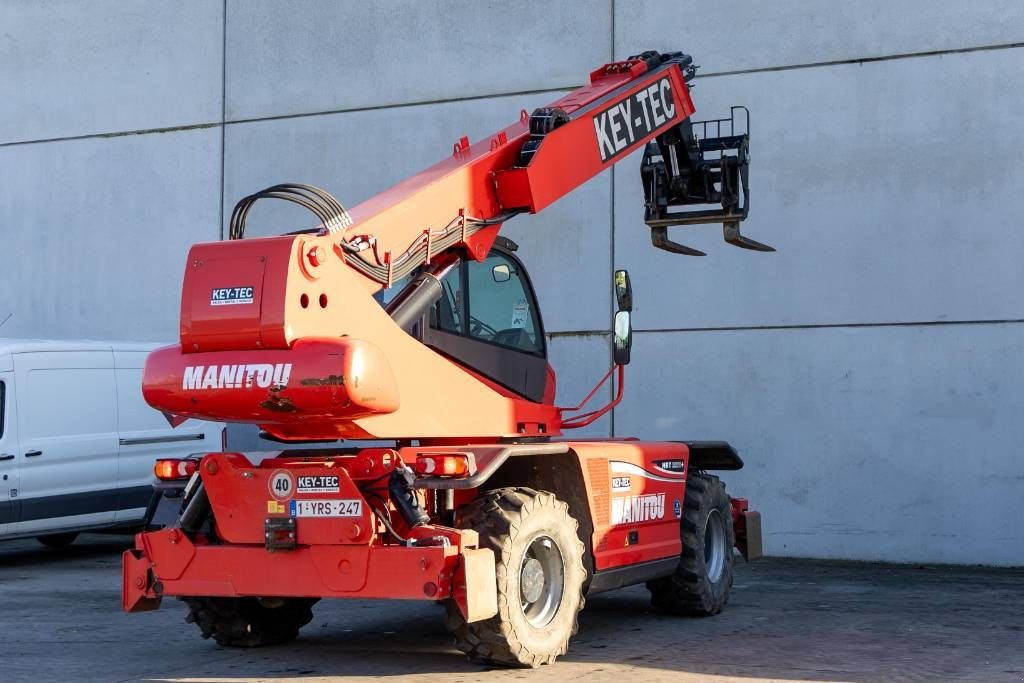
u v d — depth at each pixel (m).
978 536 11.93
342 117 14.98
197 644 7.88
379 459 6.64
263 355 6.18
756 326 12.92
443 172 7.52
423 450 7.04
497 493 6.96
